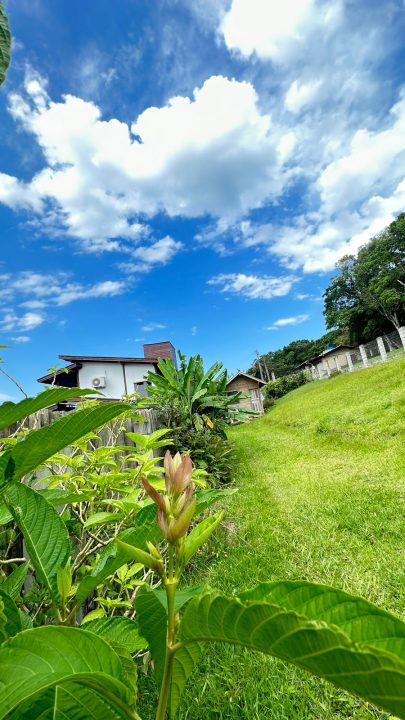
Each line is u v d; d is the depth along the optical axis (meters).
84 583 0.71
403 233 36.03
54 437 0.60
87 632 0.47
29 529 0.78
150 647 0.65
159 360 7.93
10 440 1.42
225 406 7.60
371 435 6.68
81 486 1.58
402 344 20.97
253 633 0.36
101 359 14.55
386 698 0.28
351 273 40.56
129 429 3.46
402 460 4.92
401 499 3.62
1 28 0.67
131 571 1.41
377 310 37.38
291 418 12.41
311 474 5.27
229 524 3.64
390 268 37.44
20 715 0.54
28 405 0.57
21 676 0.42
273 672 1.65
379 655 0.26
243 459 7.38
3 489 0.63
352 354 26.41
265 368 59.53
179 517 0.47
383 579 2.32
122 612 1.66
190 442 5.27
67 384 14.59
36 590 1.28
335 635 0.28
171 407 5.70
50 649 0.45
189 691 1.56
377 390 10.71
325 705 1.47
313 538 3.08
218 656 1.76
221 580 2.53
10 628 0.65
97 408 0.59
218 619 0.39
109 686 0.47
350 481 4.56
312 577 2.46
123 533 0.70
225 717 1.44
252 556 2.87
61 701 0.55
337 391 14.06
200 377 7.68
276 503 4.19
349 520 3.32
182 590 0.76
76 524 1.63
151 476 1.45
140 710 1.42
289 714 1.43
